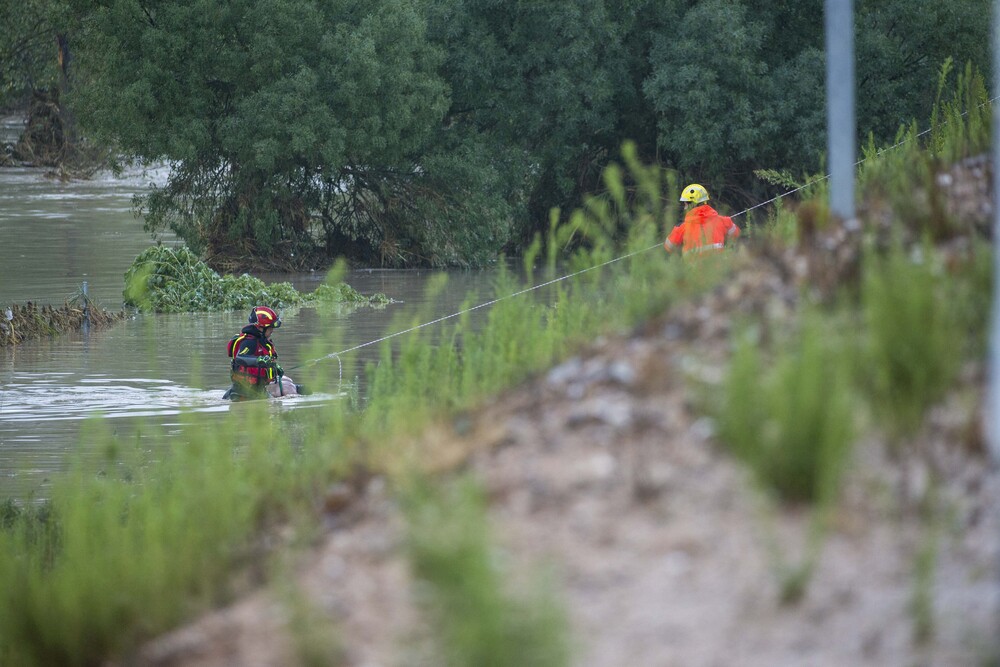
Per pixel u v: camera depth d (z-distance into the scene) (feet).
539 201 548.72
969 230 80.48
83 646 64.54
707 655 50.83
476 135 508.94
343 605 59.21
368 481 74.18
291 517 74.54
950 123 118.73
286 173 479.41
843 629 51.29
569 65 499.92
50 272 415.85
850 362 64.49
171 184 490.08
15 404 188.03
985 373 65.36
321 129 461.37
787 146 498.28
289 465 86.12
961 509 57.36
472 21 507.30
